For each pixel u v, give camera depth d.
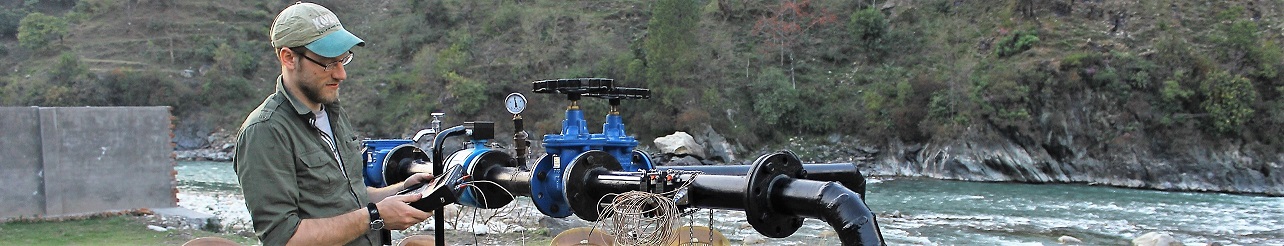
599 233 5.56
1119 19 38.94
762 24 47.94
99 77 55.66
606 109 41.75
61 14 72.00
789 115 41.38
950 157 34.66
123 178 12.80
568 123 4.14
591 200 3.80
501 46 51.44
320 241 2.83
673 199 3.34
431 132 5.50
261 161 2.77
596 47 47.88
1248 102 31.33
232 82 57.12
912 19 46.66
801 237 12.01
